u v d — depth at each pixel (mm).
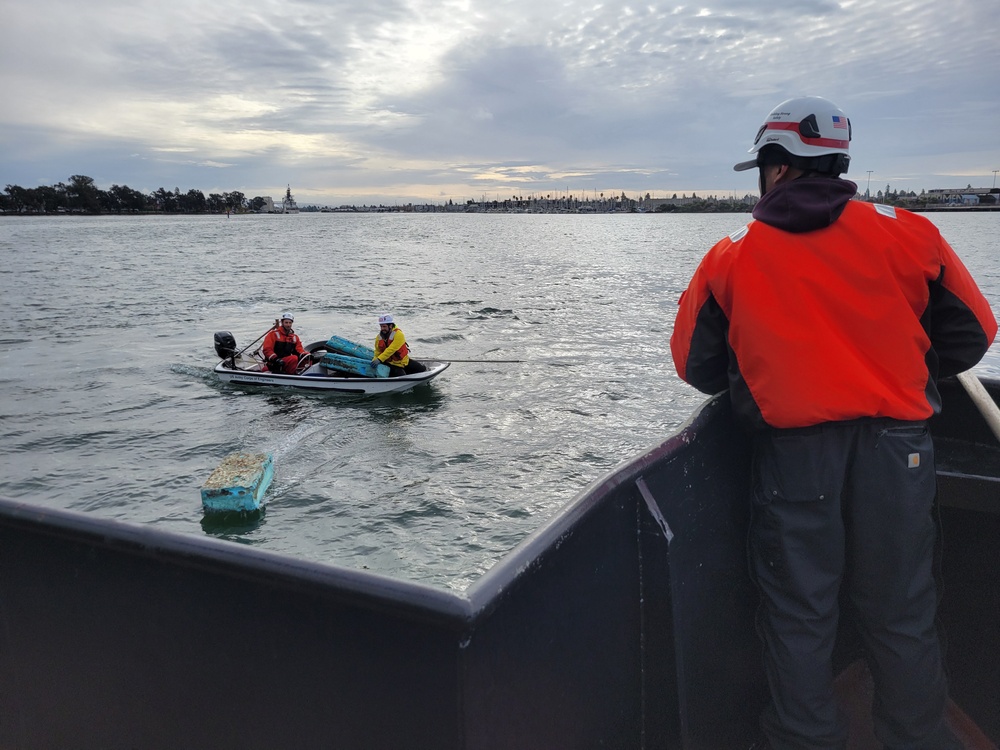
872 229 1762
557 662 1344
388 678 1137
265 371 14609
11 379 14906
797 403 1724
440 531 7680
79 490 8875
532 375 14781
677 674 1624
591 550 1442
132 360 17016
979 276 33094
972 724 2309
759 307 1768
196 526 7836
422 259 54250
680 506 1776
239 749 1305
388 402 12844
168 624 1309
